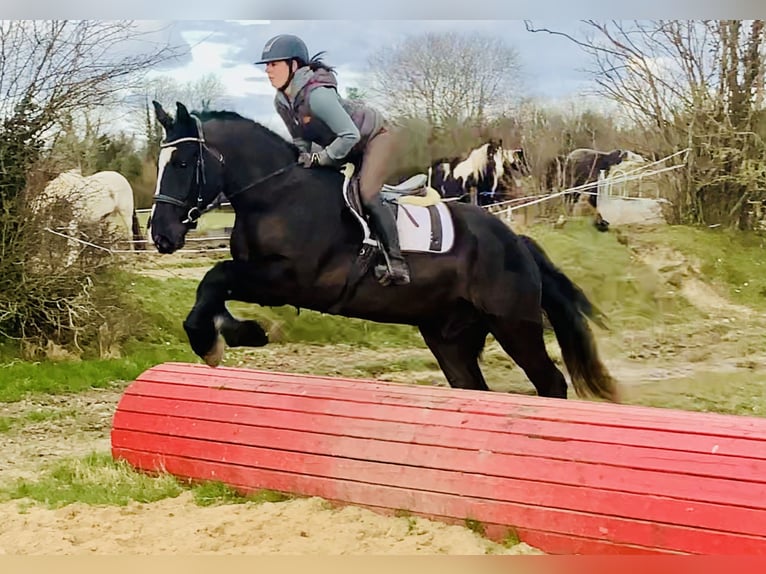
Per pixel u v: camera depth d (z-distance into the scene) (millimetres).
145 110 11617
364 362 9656
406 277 5277
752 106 11617
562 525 3611
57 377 8555
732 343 9156
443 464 3990
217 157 5133
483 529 3842
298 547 3812
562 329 5766
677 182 11750
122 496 4680
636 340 9289
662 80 11898
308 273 5211
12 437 6645
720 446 3457
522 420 3992
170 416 5020
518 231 11617
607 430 3754
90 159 11539
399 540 3844
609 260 10781
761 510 3193
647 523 3402
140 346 9750
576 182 12023
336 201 5223
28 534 4078
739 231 11492
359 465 4234
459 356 5641
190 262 11875
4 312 9117
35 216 9172
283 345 10484
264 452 4574
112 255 9570
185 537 4000
